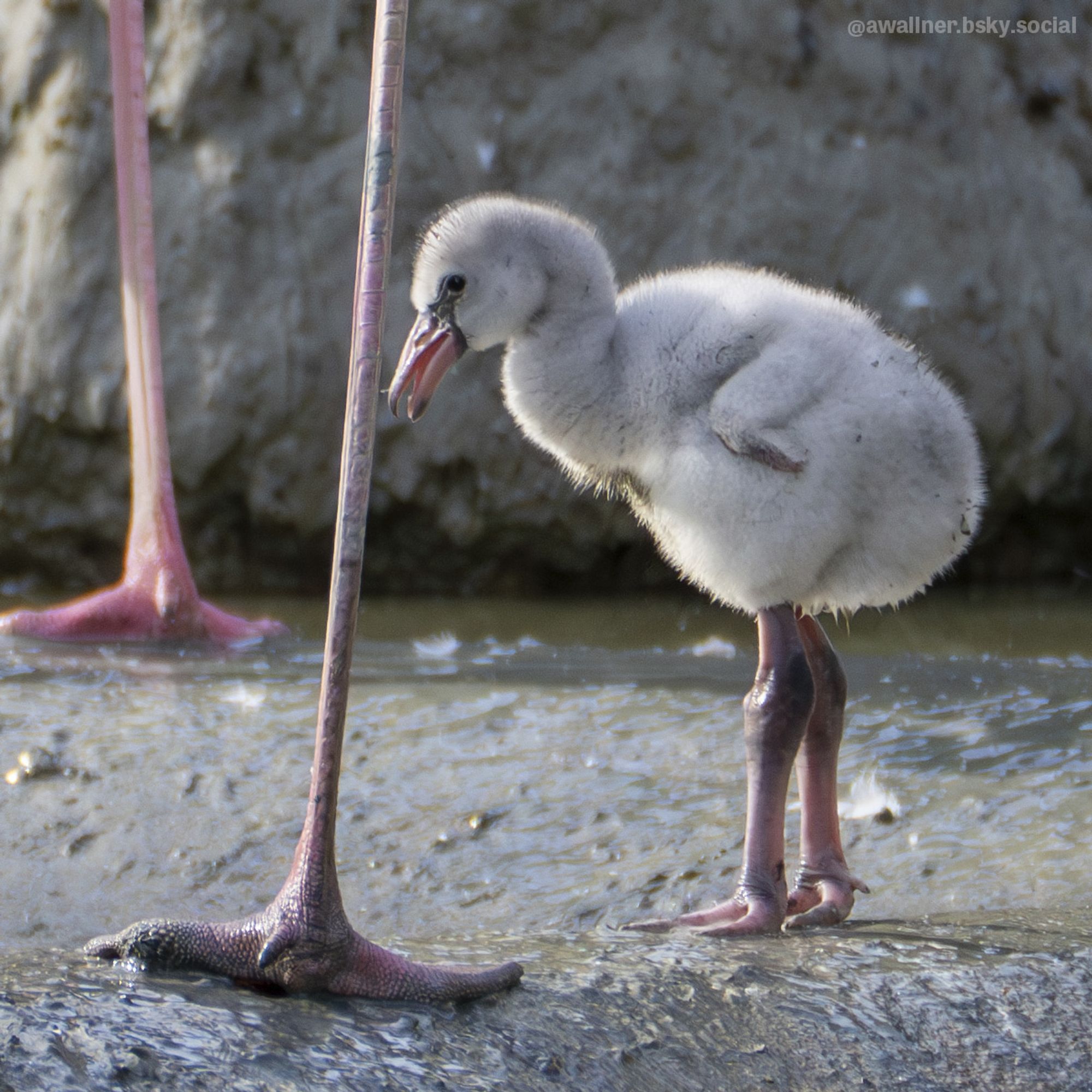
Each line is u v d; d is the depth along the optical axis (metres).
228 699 8.79
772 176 14.59
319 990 4.21
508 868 6.53
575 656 10.63
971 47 15.16
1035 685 9.45
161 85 14.26
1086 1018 4.72
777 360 5.68
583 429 6.12
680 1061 4.22
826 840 5.99
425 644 11.19
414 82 14.34
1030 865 6.40
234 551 14.43
